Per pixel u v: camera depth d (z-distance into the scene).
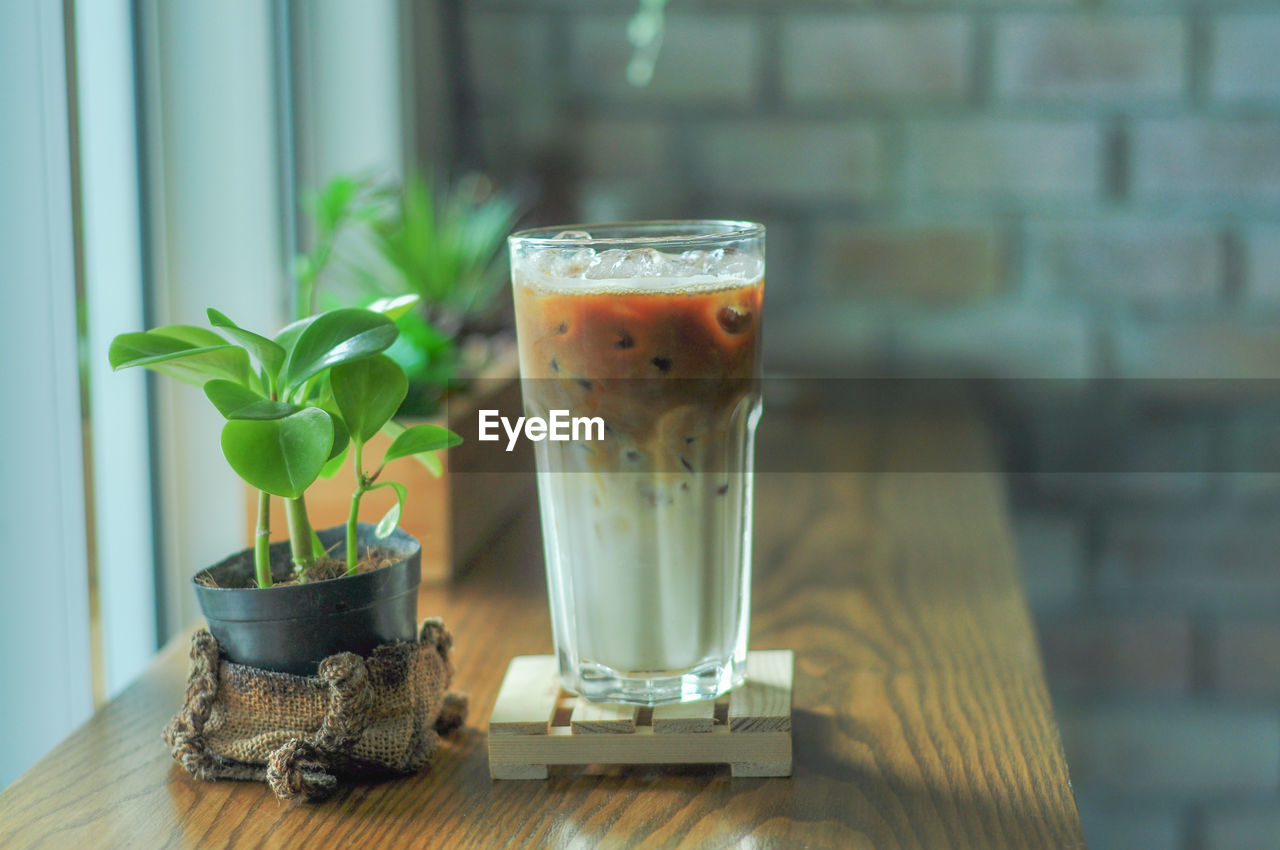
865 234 1.49
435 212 1.32
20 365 0.95
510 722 0.82
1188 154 1.46
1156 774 1.60
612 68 1.47
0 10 0.93
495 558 1.08
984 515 1.15
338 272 1.26
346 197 1.11
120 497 1.06
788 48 1.45
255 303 1.17
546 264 0.81
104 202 1.03
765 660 0.87
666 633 0.83
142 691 0.90
